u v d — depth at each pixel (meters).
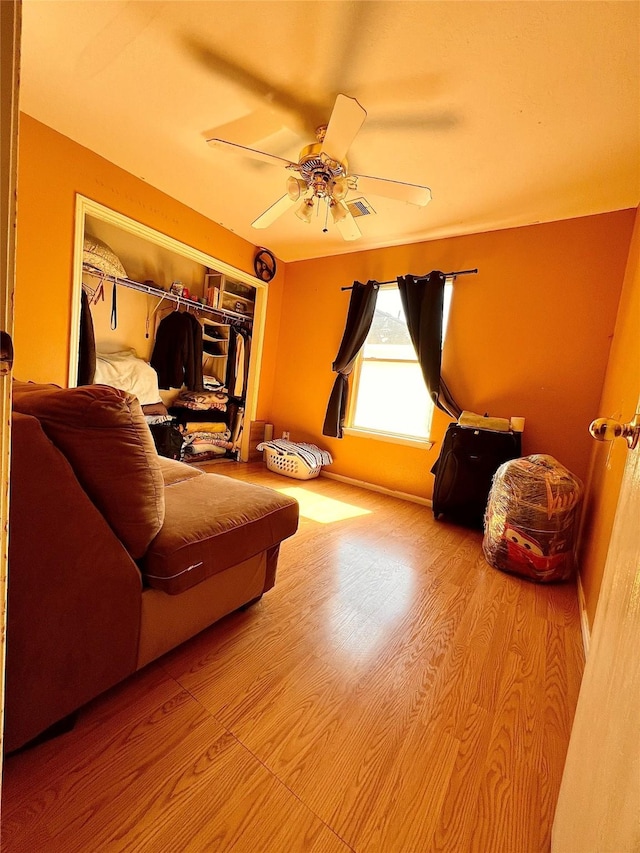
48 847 0.72
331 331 3.88
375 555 2.19
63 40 1.62
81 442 0.94
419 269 3.29
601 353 2.52
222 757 0.94
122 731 0.98
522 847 0.80
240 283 4.32
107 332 3.51
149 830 0.77
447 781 0.93
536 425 2.76
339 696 1.16
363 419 3.77
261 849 0.76
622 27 1.29
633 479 0.70
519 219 2.72
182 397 4.12
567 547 1.99
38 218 2.26
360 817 0.83
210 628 1.44
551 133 1.85
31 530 0.82
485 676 1.29
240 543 1.34
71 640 0.91
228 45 1.55
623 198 2.32
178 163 2.50
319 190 2.00
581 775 0.64
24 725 0.84
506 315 2.87
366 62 1.55
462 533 2.65
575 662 1.39
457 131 1.89
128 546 1.05
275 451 3.82
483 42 1.41
